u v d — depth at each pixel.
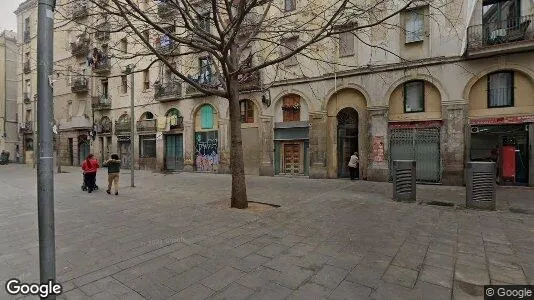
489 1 12.31
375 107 14.14
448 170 12.66
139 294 3.47
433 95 13.21
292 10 14.94
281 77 16.70
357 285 3.61
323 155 15.55
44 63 2.61
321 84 15.56
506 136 12.09
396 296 3.34
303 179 15.32
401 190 8.98
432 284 3.62
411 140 13.60
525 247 4.88
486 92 12.26
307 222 6.54
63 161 28.86
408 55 13.49
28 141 34.06
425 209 7.79
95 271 4.10
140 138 23.42
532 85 11.49
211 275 3.93
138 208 8.23
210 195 10.44
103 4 7.12
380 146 14.06
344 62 14.90
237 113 8.23
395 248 4.85
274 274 3.93
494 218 6.79
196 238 5.48
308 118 16.28
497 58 11.82
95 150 26.38
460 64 12.43
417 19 13.27
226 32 6.85
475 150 12.52
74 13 7.84
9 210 8.28
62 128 28.53
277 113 17.20
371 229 5.95
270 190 11.52
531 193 10.20
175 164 21.80
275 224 6.39
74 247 5.07
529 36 11.09
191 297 3.39
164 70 21.17
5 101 35.41
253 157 17.89
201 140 20.50
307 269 4.07
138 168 23.31
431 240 5.24
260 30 9.02
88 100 26.73
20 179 17.02
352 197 9.70
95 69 24.89
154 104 22.52
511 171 12.02
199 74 18.23
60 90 29.00
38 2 2.62
